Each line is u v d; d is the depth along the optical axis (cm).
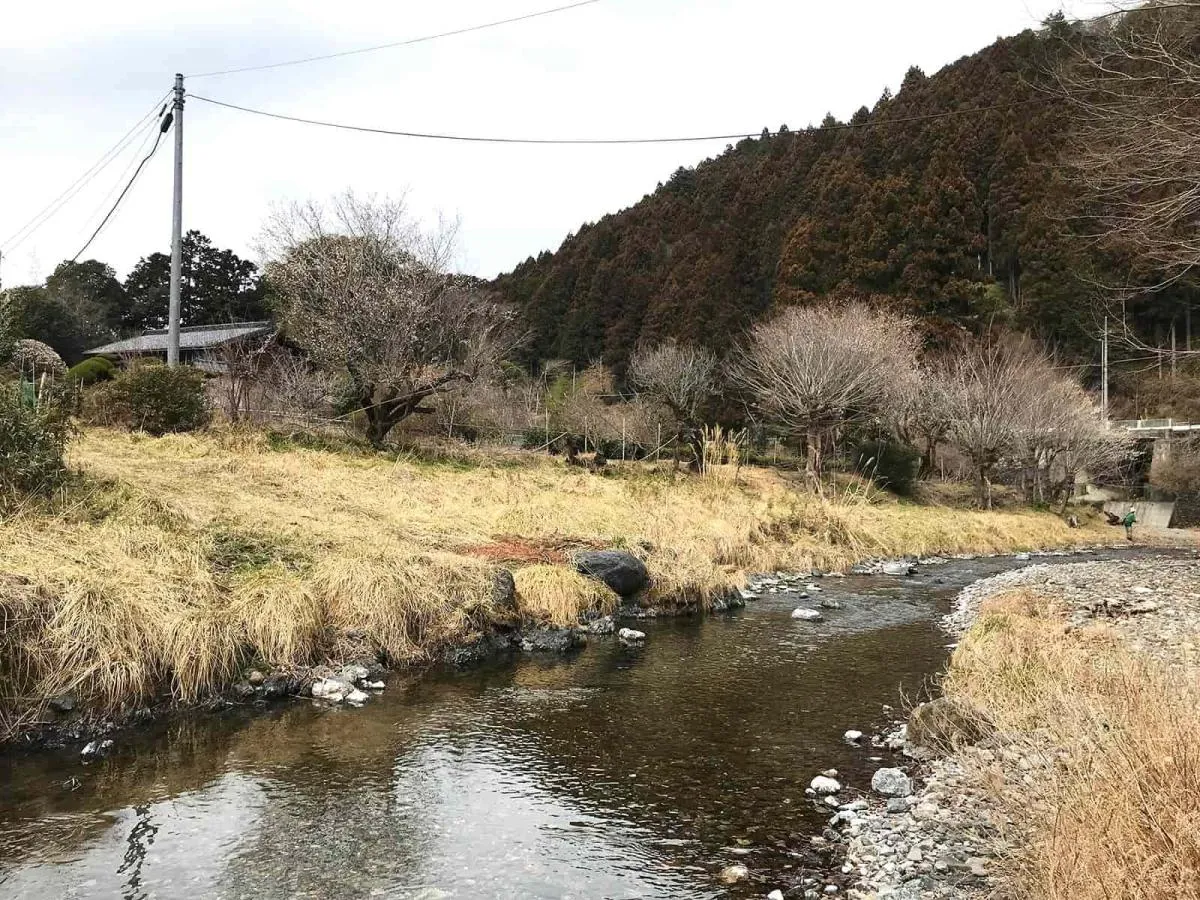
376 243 1927
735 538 1495
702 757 554
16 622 559
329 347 1852
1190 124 866
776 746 577
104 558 679
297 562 803
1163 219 932
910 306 3975
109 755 530
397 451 1822
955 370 3189
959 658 725
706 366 3725
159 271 4284
